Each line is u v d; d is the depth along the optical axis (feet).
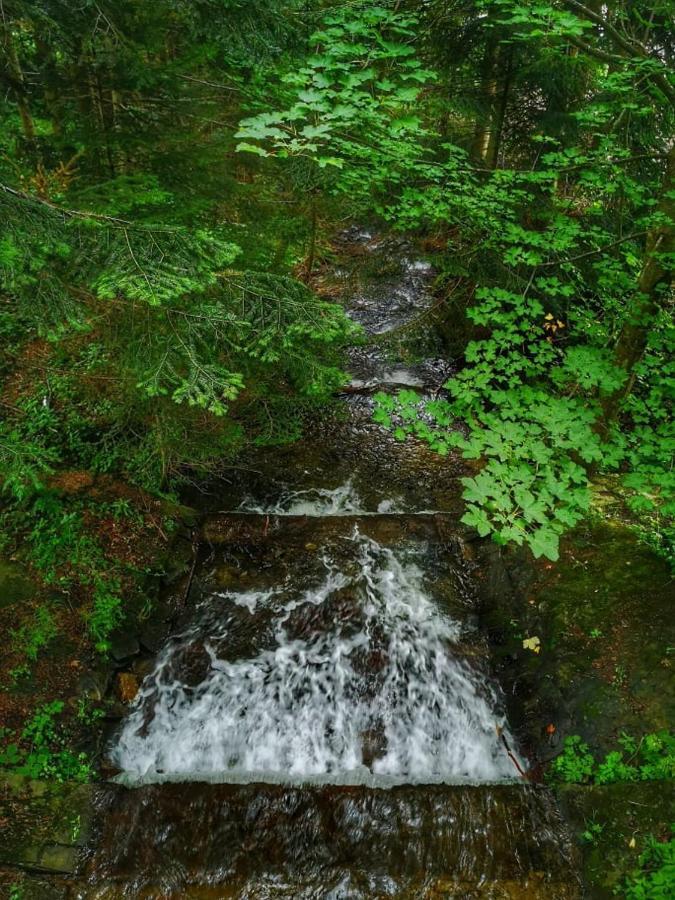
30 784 12.61
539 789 13.60
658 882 11.11
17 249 8.39
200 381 9.40
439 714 15.56
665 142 20.47
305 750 14.79
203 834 12.50
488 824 12.83
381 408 12.53
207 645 16.55
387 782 13.96
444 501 21.56
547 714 14.89
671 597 15.96
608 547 17.61
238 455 22.47
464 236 20.62
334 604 17.76
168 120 15.70
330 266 32.32
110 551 17.15
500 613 17.65
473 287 25.68
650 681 14.32
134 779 13.62
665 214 13.76
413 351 28.07
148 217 14.02
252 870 11.99
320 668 16.30
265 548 19.30
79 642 15.11
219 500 20.77
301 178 17.25
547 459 11.23
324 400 17.07
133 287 8.54
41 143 14.25
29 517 16.92
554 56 20.04
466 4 20.68
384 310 30.42
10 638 14.51
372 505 21.22
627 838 12.05
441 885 11.80
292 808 13.12
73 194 12.55
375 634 17.11
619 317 15.79
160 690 15.49
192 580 18.13
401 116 12.30
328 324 10.94
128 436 18.79
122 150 15.17
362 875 11.96
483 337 27.53
